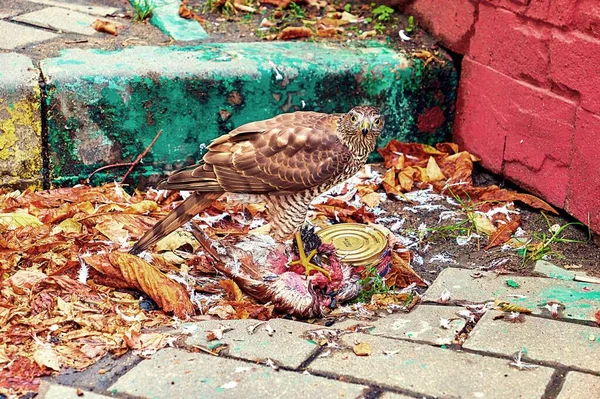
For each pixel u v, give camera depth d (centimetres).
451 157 784
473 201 737
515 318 541
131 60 737
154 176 751
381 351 502
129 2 934
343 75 772
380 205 736
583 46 642
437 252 661
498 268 630
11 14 864
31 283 560
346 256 611
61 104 704
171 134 743
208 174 577
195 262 621
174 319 544
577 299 570
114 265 569
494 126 758
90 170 731
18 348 503
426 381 471
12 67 705
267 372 478
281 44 810
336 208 711
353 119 571
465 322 539
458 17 788
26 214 646
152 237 580
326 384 468
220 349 502
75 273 583
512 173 745
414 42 830
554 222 698
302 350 502
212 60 750
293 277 564
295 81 761
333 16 897
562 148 682
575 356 496
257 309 558
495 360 493
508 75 730
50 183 723
